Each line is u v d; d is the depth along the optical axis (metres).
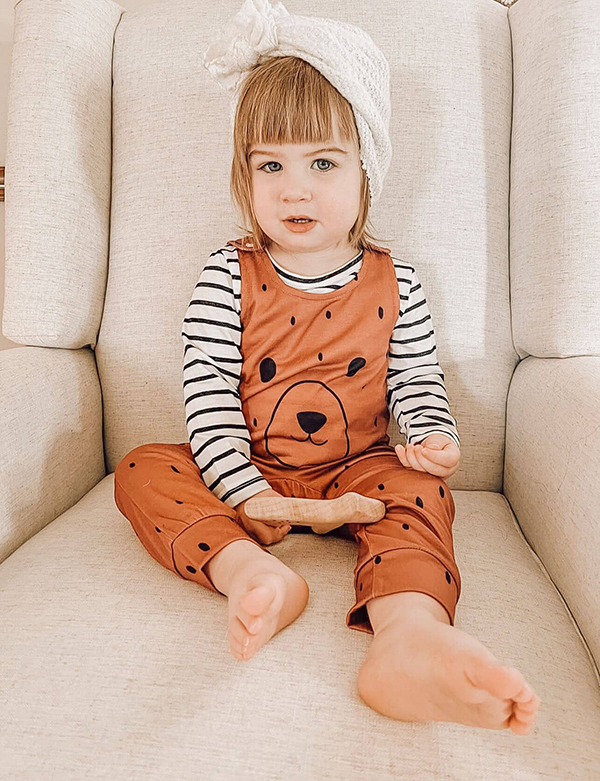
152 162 1.08
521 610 0.72
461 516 0.92
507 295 1.07
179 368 1.06
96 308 1.09
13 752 0.55
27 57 1.04
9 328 1.03
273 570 0.66
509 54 1.10
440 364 1.03
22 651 0.64
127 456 0.86
